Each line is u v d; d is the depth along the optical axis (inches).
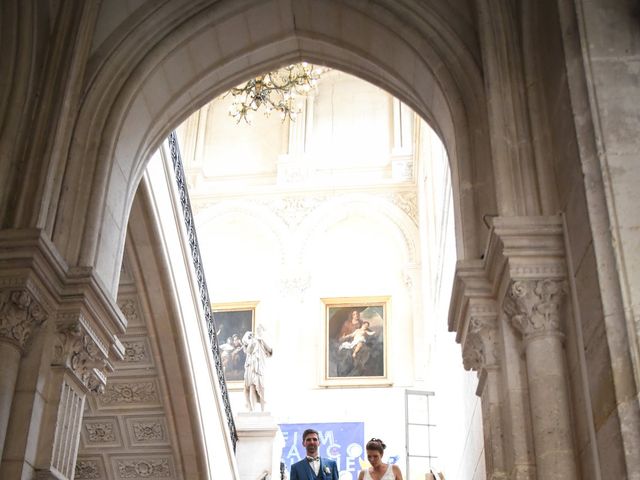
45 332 280.8
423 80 333.4
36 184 297.4
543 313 250.4
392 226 937.5
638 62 245.3
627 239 221.5
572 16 254.2
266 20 355.6
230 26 350.3
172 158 496.4
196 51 349.4
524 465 242.4
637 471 198.2
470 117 306.3
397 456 810.8
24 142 305.6
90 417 543.8
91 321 293.6
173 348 513.0
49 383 278.8
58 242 299.1
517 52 292.8
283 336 898.1
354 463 824.3
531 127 278.5
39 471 266.1
